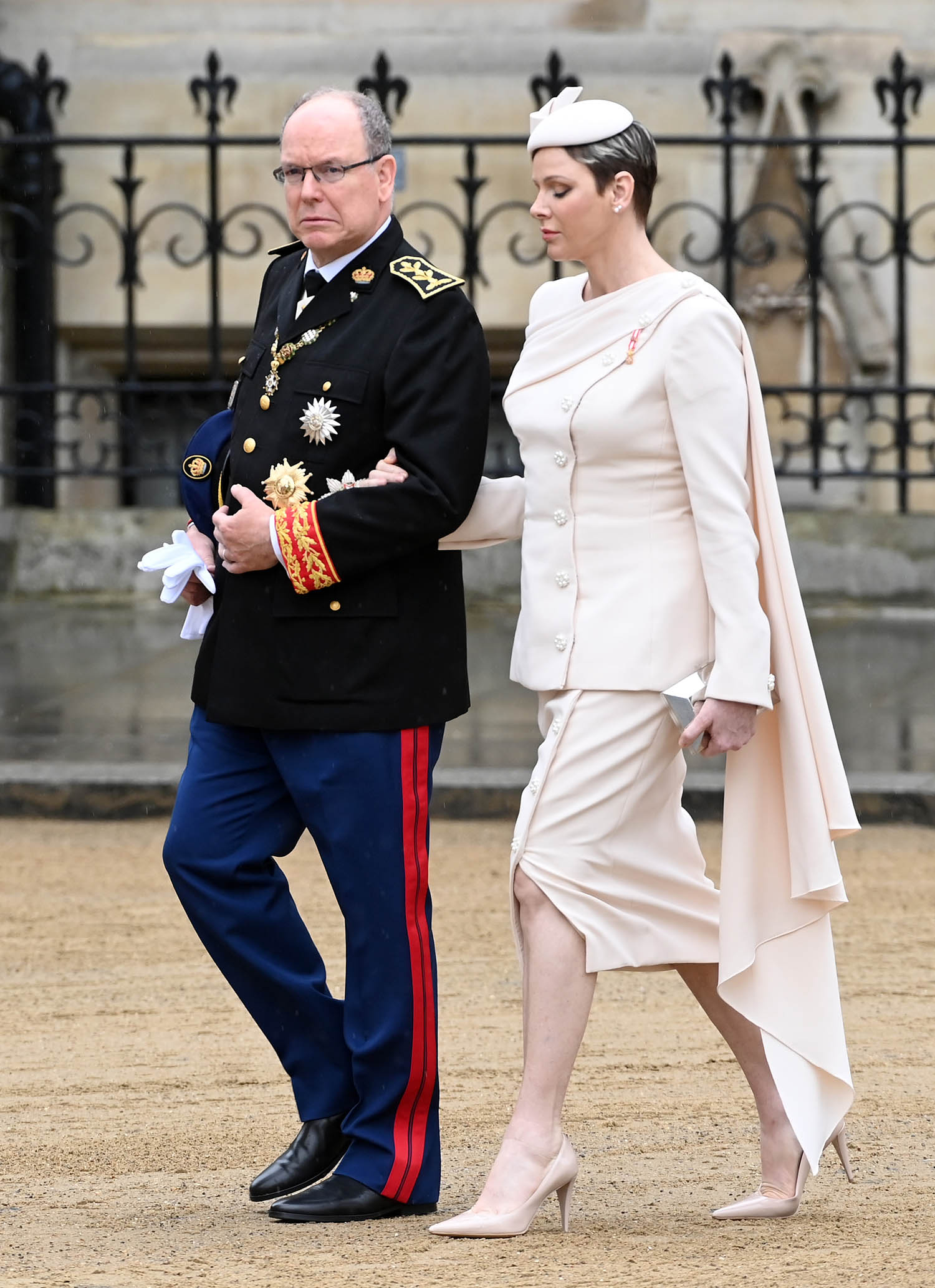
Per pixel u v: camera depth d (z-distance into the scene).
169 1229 13.17
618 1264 12.05
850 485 47.91
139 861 25.61
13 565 46.75
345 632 13.04
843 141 43.47
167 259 48.09
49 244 45.00
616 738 12.73
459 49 48.31
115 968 20.73
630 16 48.22
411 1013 13.20
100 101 48.22
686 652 12.71
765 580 12.91
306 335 13.27
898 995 19.34
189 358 48.94
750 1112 15.98
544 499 13.01
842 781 12.92
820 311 47.66
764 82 47.88
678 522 12.77
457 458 12.91
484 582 45.97
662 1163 14.68
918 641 40.94
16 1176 14.52
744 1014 13.08
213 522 13.33
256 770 13.54
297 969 13.64
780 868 13.15
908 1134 15.25
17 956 21.16
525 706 33.84
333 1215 13.15
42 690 35.38
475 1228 12.64
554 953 12.73
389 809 13.10
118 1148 15.18
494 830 27.20
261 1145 15.22
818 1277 11.73
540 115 13.00
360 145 13.01
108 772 28.23
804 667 12.90
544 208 12.79
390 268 13.20
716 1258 12.18
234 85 44.03
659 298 12.62
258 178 48.09
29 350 46.81
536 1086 12.81
